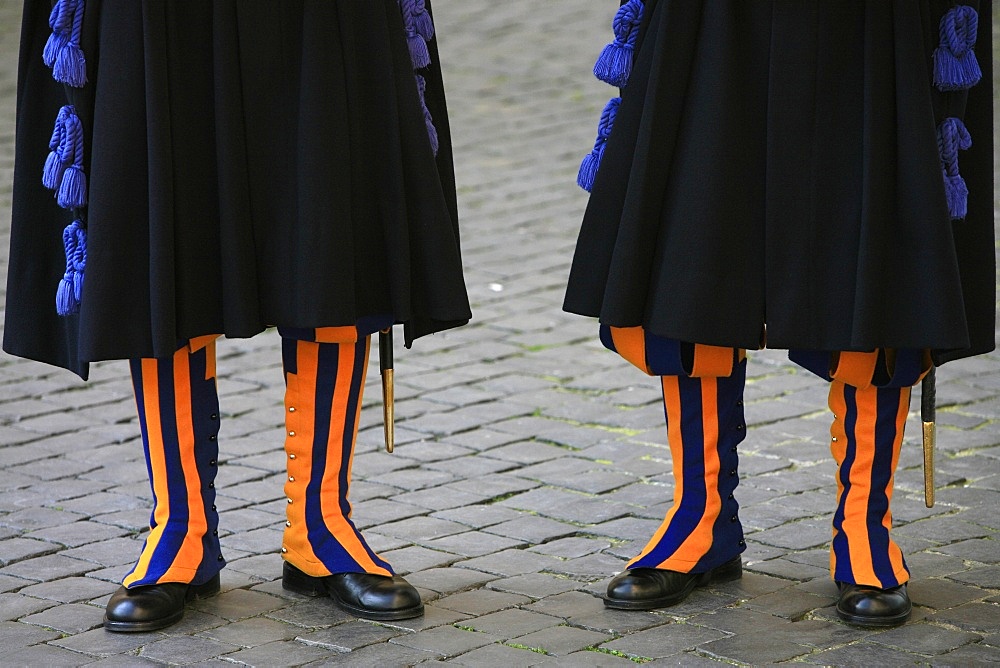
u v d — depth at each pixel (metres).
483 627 10.74
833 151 10.19
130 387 17.72
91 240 10.06
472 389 17.44
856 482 11.08
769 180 10.18
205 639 10.52
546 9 41.66
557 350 18.98
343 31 10.27
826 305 10.24
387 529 13.05
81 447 15.53
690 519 11.34
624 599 10.99
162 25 9.98
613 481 14.33
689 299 10.16
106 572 12.03
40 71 10.80
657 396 17.11
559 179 27.36
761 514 13.29
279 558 12.34
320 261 10.15
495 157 28.84
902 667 9.91
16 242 10.95
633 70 10.62
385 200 10.60
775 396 16.95
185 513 11.05
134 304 10.12
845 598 10.78
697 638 10.47
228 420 16.38
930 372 10.92
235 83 10.14
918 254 10.05
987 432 15.60
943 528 12.84
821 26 10.07
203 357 10.97
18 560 12.34
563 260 22.97
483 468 14.77
